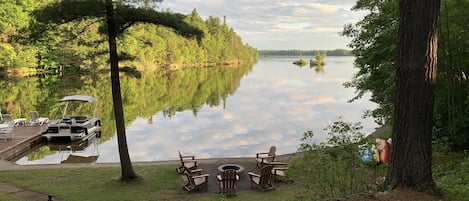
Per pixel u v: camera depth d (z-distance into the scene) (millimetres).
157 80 57938
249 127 23016
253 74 76000
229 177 10078
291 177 10734
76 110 29547
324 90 44844
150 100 36000
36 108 29797
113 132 22000
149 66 79750
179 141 19250
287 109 30359
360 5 11656
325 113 28266
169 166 12984
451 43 9438
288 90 44969
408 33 5684
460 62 9500
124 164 11234
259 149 17656
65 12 9906
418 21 5609
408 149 5773
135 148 17719
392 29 10594
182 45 94562
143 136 20422
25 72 51750
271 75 72812
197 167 12727
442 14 9000
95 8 10031
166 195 9977
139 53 72875
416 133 5734
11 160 15883
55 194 9938
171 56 88250
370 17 11523
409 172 5781
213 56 113938
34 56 51219
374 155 8219
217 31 121312
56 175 11859
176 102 34844
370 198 5551
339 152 6457
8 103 31688
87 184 10914
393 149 5984
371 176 7168
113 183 11008
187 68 93562
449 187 6160
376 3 11305
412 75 5688
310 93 41750
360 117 26438
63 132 19156
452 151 9922
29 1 48406
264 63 145625
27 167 12992
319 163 6453
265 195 9844
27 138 18094
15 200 8859
